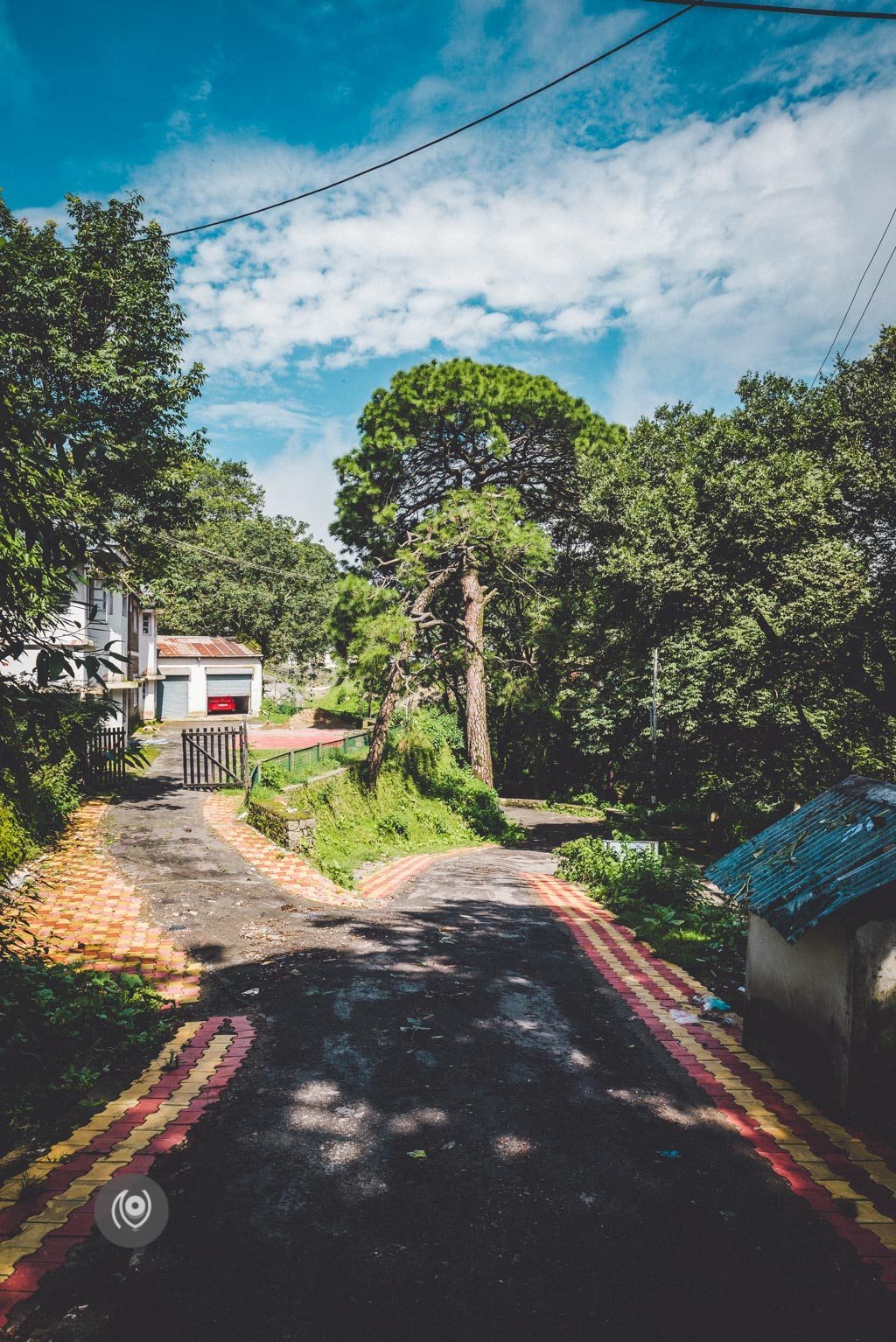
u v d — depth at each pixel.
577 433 25.48
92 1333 2.77
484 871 16.59
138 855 12.29
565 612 26.70
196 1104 4.67
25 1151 4.09
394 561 22.80
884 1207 3.71
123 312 14.89
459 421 24.64
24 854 11.00
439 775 26.45
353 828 19.42
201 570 51.84
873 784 5.84
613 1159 4.11
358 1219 3.52
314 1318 2.88
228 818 15.58
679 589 19.03
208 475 60.31
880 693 18.20
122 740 18.47
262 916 9.67
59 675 3.27
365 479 24.95
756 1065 5.50
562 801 36.34
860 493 18.00
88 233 15.16
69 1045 5.39
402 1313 2.92
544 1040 5.91
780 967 5.38
